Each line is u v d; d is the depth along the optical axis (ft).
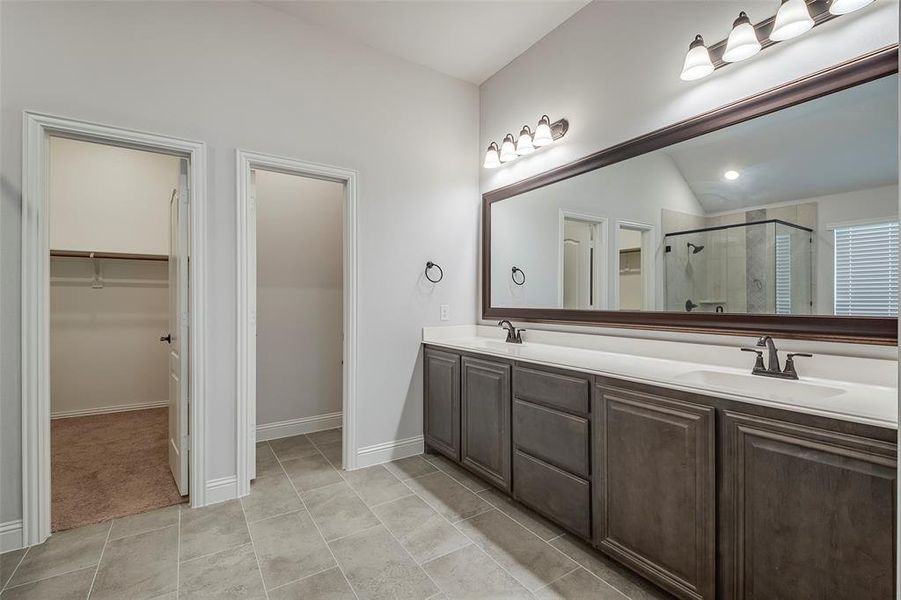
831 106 5.04
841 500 3.62
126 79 6.75
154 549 6.09
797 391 4.84
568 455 6.22
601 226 7.84
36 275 6.15
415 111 9.93
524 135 9.07
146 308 13.88
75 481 8.34
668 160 6.76
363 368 9.19
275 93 8.13
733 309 5.97
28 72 6.09
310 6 8.08
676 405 4.85
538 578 5.48
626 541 5.39
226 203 7.62
